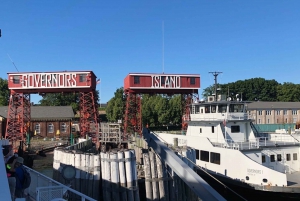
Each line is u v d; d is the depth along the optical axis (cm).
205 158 2514
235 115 2673
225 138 2589
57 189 926
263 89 11481
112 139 3300
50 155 4250
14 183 869
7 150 1311
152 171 1549
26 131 4222
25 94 4009
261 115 8000
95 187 1500
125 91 4209
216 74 3012
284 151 2342
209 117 2806
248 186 2044
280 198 1950
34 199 1044
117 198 1448
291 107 8206
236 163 2169
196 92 4075
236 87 11625
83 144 2655
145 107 7694
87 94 3866
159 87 3925
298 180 2058
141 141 2644
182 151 1820
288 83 11662
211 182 2445
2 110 6350
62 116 6319
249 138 2686
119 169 1468
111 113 8488
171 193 1568
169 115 7631
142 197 1583
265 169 1973
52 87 3772
